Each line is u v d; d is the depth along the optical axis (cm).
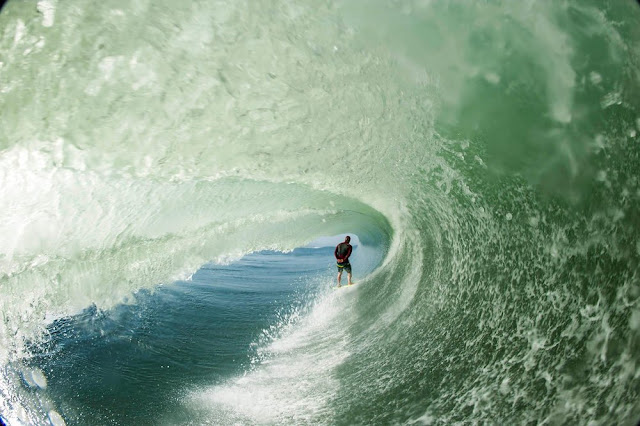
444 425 209
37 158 316
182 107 324
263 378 315
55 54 291
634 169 210
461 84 285
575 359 200
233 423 252
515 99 265
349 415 242
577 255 231
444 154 339
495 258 311
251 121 341
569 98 240
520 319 257
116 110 317
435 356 290
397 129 343
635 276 192
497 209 308
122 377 317
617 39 223
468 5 258
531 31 244
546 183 258
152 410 271
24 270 338
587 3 229
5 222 321
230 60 308
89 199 355
